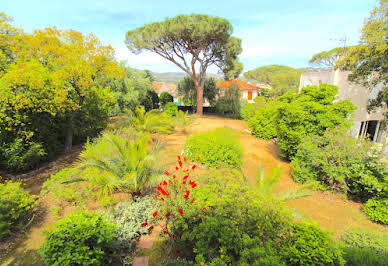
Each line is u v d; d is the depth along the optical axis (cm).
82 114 1023
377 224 457
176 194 379
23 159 689
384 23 901
